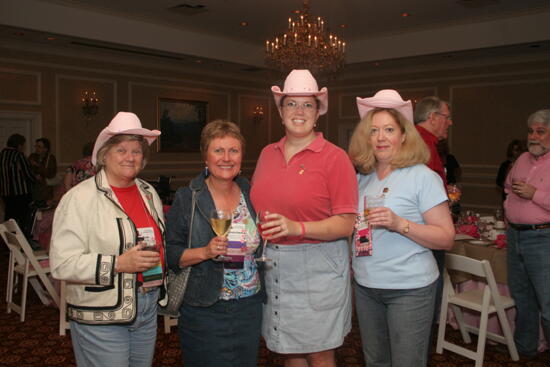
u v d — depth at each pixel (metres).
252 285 1.97
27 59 8.07
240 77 11.73
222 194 1.99
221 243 1.72
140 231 1.86
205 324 1.91
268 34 9.41
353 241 2.05
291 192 1.95
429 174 1.92
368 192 2.06
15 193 6.35
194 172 10.94
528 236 2.89
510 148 6.85
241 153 1.94
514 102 9.00
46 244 4.45
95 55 8.94
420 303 1.88
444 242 1.85
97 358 1.76
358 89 11.40
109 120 9.27
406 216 1.94
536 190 2.82
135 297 1.78
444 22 8.43
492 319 3.45
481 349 2.93
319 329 1.97
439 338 3.22
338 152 1.96
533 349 3.12
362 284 2.00
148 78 9.85
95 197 1.80
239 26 8.77
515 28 7.80
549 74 8.56
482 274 2.89
